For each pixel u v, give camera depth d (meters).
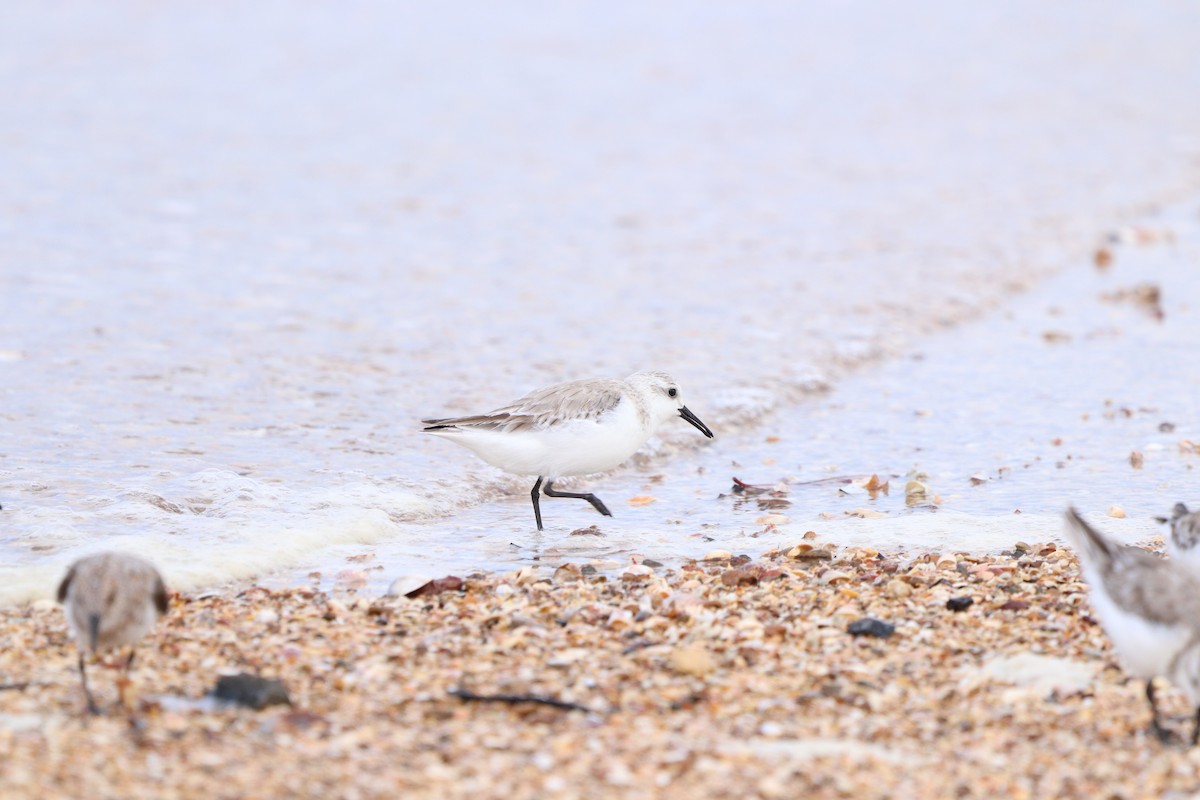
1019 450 14.70
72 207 26.00
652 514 12.75
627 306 20.81
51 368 16.53
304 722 7.41
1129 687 8.09
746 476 14.05
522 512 12.87
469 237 25.27
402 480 13.27
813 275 23.05
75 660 8.36
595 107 39.03
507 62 45.34
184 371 16.69
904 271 23.47
